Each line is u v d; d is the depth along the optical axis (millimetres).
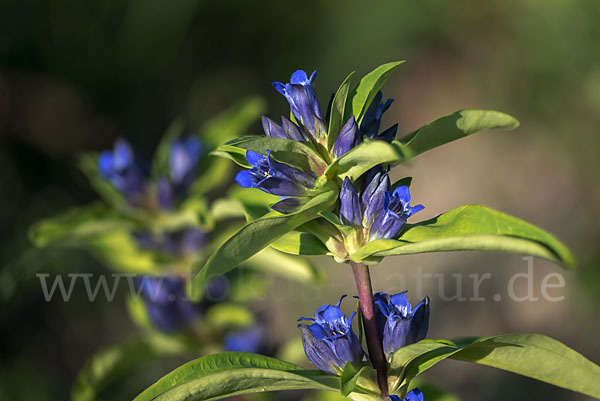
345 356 538
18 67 1438
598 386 541
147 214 709
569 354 539
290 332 1206
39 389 1168
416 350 533
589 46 1354
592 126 1413
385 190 538
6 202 1348
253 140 530
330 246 548
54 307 1229
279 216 524
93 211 707
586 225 1387
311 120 544
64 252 1183
